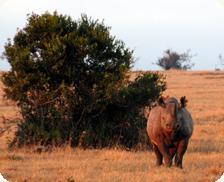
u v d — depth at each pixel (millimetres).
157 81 77000
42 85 74438
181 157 55844
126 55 77375
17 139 72375
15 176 51062
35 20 76312
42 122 73188
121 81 75688
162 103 55344
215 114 111188
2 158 60844
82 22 77625
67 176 50781
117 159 60500
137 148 71500
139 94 73875
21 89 74562
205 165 56469
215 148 69562
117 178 49500
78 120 74125
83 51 74750
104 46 76312
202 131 86000
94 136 72500
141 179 49062
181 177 50094
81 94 74562
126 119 73750
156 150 58500
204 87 197500
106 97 73250
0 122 89312
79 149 69938
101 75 74938
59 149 69125
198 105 134500
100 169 54188
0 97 120625
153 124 57062
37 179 50031
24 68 74500
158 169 53812
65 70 74438
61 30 76062
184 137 55594
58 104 74750
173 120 54031
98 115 74250
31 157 63062
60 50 73875
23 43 77125
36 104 74562
